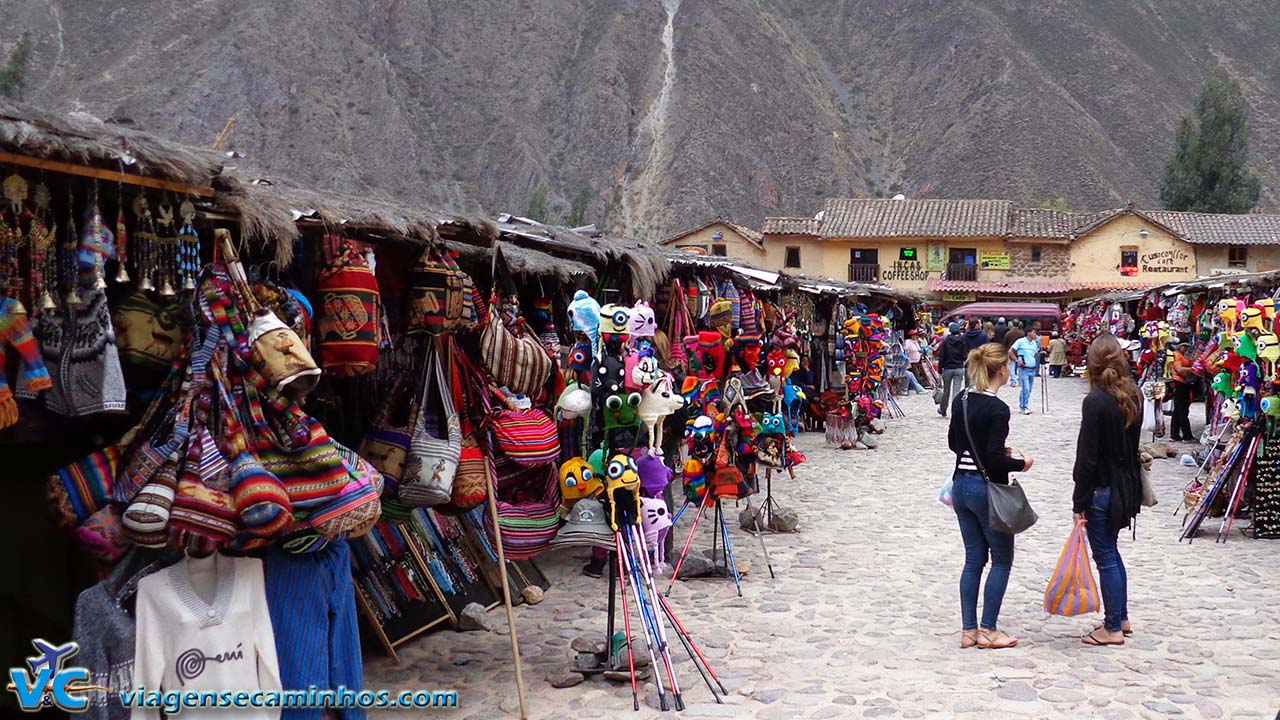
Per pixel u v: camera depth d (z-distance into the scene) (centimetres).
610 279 919
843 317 1627
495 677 530
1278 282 1255
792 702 488
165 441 363
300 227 430
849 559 788
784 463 904
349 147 10069
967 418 565
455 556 642
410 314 475
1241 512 900
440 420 491
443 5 12825
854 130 13450
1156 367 1658
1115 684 505
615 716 475
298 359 369
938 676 521
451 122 11606
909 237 4694
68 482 356
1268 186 11625
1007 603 664
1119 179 11081
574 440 789
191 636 371
